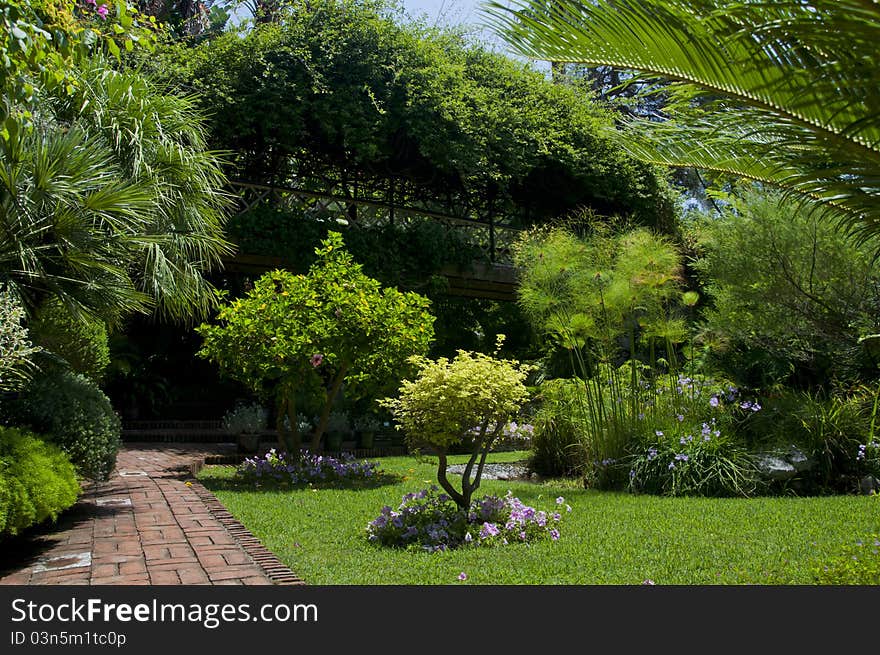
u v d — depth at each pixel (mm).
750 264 8383
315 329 7109
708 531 4477
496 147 12414
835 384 8039
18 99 3240
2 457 3615
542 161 13109
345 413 11141
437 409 4625
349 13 11188
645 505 5617
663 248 7281
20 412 4672
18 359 4133
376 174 12477
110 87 5656
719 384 7711
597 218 12719
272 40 10750
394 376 7613
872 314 7754
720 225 9117
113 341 11562
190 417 12969
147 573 3275
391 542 4219
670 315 7902
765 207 8281
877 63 1662
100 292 4898
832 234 7348
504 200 13672
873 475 6648
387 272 11719
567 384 8383
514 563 3693
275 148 11602
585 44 2037
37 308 5094
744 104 2055
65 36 3234
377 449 10750
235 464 9094
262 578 3221
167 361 13062
